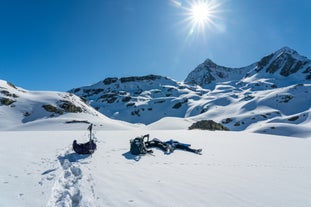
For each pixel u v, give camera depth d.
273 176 9.74
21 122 80.31
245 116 164.88
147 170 9.48
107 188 7.14
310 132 96.25
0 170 8.36
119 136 19.94
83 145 11.80
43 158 10.59
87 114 96.81
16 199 5.93
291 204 6.74
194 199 6.67
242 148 17.11
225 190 7.58
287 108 180.75
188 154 13.34
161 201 6.38
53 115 88.25
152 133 24.20
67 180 7.83
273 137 25.53
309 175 10.17
